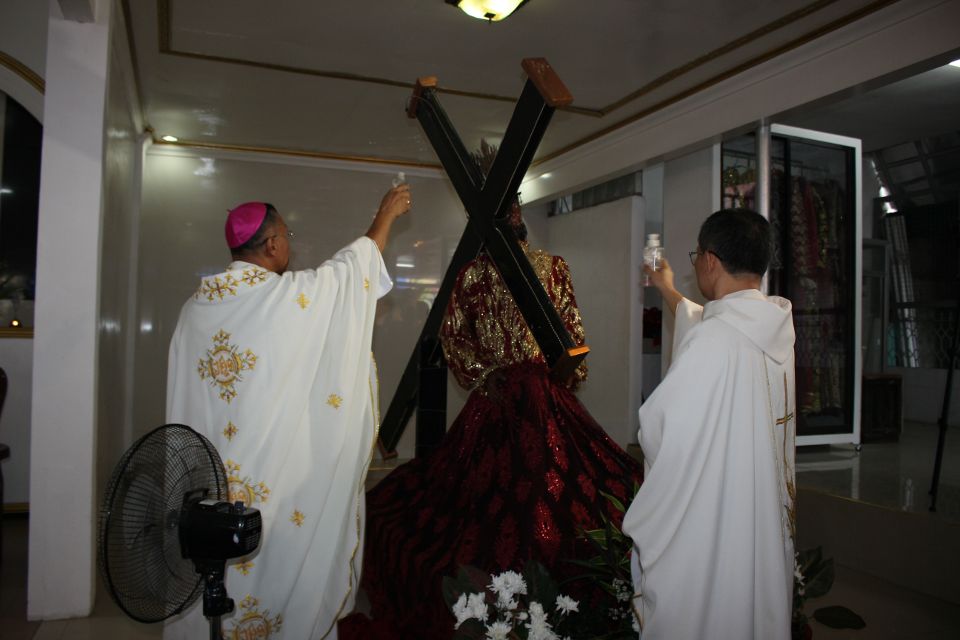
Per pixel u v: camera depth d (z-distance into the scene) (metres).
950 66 5.06
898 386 6.04
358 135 5.84
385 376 6.71
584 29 3.70
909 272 7.33
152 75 4.52
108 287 3.54
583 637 1.72
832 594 3.23
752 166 4.70
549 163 6.32
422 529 2.26
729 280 1.56
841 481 4.19
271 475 1.91
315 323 1.99
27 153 5.09
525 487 2.09
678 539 1.37
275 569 1.92
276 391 1.92
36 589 2.84
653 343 6.36
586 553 1.93
